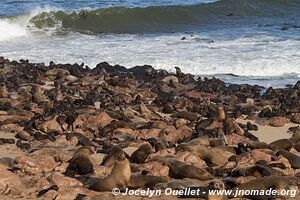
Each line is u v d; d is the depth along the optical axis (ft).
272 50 395.96
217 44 422.41
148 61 377.30
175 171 166.50
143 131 214.90
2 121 232.53
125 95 279.49
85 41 455.63
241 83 335.67
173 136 211.41
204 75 354.54
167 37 460.96
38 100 271.90
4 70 345.92
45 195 151.64
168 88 308.19
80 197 146.10
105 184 156.25
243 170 164.45
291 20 522.06
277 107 268.82
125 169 158.81
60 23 510.99
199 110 256.11
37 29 498.28
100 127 224.12
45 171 172.45
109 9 529.04
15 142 210.59
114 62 377.50
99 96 284.61
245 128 231.71
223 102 282.15
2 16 513.04
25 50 422.00
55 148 199.11
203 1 615.98
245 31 474.90
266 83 336.08
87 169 168.66
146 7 535.19
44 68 348.18
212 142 197.47
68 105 258.16
